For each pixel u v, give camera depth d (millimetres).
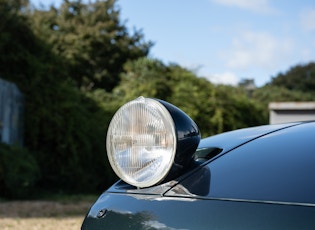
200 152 1543
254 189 1229
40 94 10750
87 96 12625
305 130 1562
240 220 1147
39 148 10711
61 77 11766
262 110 14711
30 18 11891
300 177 1238
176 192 1315
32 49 11344
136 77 13531
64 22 19531
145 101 1402
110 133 1462
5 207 7320
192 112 12648
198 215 1212
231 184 1275
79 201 8477
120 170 1426
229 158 1428
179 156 1351
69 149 10711
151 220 1280
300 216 1096
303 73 40719
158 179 1347
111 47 19594
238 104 13758
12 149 8797
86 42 18797
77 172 10695
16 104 10016
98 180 11195
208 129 12898
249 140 1568
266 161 1358
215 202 1224
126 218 1343
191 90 13008
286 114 8812
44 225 5688
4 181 8398
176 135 1339
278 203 1153
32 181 8727
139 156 1394
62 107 10789
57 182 10609
